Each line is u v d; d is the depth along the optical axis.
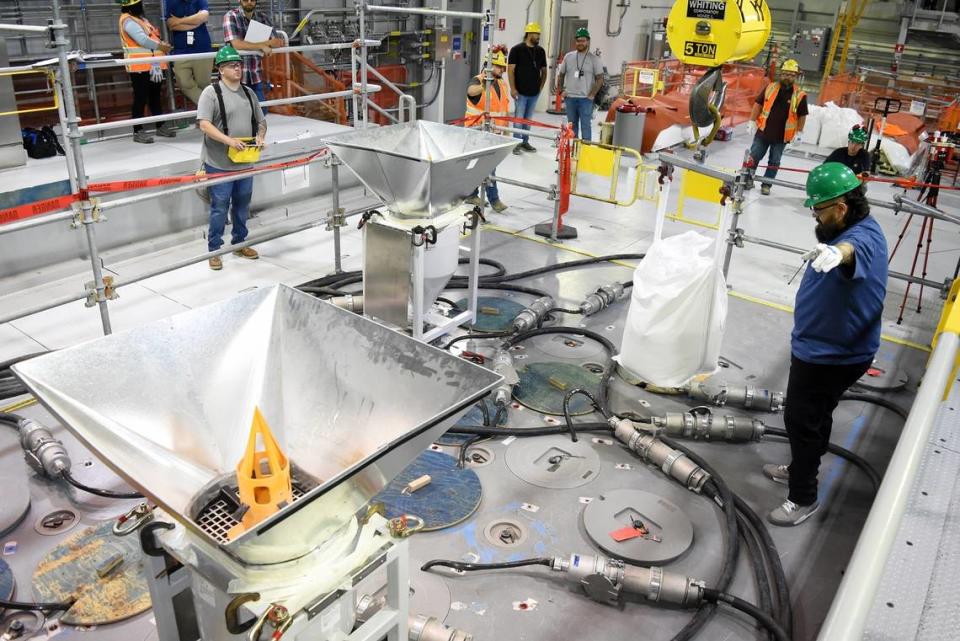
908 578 2.32
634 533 3.29
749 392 4.29
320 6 9.05
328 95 6.17
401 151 5.11
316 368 2.28
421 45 9.74
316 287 5.41
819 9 14.50
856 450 4.00
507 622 2.83
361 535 1.93
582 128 9.64
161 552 1.93
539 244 6.75
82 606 2.79
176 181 4.66
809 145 11.34
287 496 1.81
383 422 2.10
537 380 4.51
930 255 6.92
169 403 2.09
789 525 3.43
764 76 12.48
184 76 7.00
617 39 13.79
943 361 1.92
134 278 4.61
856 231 2.97
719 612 2.93
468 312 5.01
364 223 4.47
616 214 7.69
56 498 3.37
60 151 6.44
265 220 6.92
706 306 4.09
